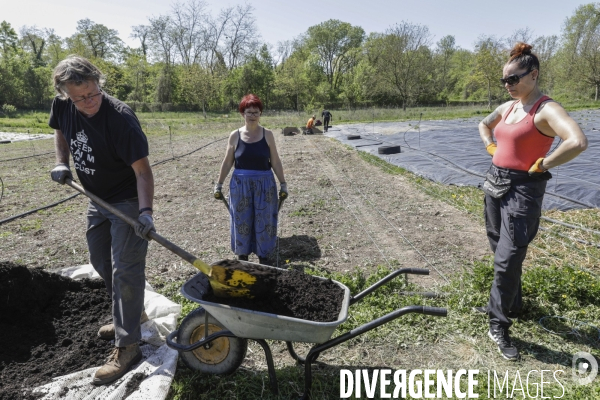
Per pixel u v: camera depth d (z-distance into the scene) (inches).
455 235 255.3
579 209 294.4
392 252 230.7
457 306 167.2
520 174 135.9
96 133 117.1
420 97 2294.5
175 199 356.5
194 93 1966.0
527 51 131.8
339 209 314.0
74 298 152.2
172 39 2524.6
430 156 534.6
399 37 1934.1
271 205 197.0
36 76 2159.2
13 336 132.1
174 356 126.5
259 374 130.5
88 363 127.3
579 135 117.2
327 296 122.7
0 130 1134.4
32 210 322.0
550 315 160.4
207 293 124.0
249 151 192.1
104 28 2701.8
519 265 137.2
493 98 2282.2
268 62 2743.6
